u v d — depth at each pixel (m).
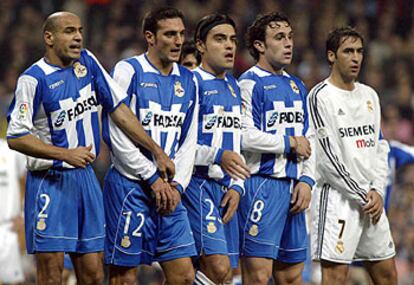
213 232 28.91
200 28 29.52
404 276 50.97
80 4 70.12
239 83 30.17
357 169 30.61
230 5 71.56
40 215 26.92
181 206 28.33
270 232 29.62
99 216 27.47
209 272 28.98
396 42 72.62
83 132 27.25
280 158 29.66
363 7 74.81
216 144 29.11
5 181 38.81
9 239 39.03
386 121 63.16
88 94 27.36
